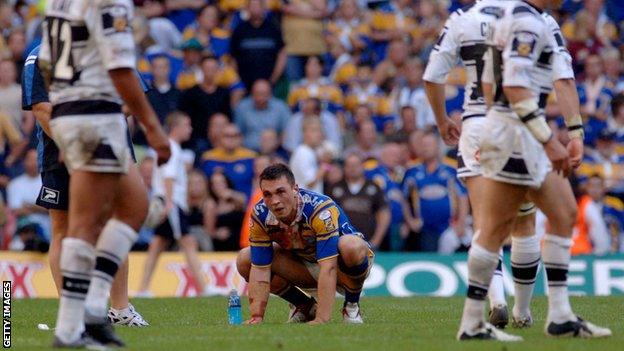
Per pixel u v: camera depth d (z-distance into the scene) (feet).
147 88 110.63
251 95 230.27
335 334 90.63
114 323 106.22
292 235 103.76
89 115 76.95
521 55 79.71
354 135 231.30
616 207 209.67
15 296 175.73
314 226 102.58
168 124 178.09
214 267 184.85
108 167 77.20
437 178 200.54
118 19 75.61
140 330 95.30
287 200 101.55
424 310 125.90
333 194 194.59
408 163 215.92
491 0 101.65
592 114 231.09
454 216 199.93
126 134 79.15
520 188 81.82
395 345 81.66
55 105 78.13
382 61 249.96
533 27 80.02
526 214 97.66
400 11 256.52
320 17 251.39
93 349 77.82
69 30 77.30
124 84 75.82
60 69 77.56
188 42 231.30
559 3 84.33
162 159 78.38
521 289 99.45
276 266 107.04
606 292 183.73
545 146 79.41
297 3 252.01
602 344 81.56
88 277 78.38
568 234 86.99
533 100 79.51
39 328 102.06
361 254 102.63
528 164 81.05
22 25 245.45
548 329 87.10
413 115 222.07
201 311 126.82
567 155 79.36
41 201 105.09
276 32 241.76
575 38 251.19
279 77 241.76
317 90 232.32
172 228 173.68
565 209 86.38
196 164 217.56
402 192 202.80
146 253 182.29
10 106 212.23
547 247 87.15
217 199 200.44
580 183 209.67
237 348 80.28
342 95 238.89
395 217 201.36
